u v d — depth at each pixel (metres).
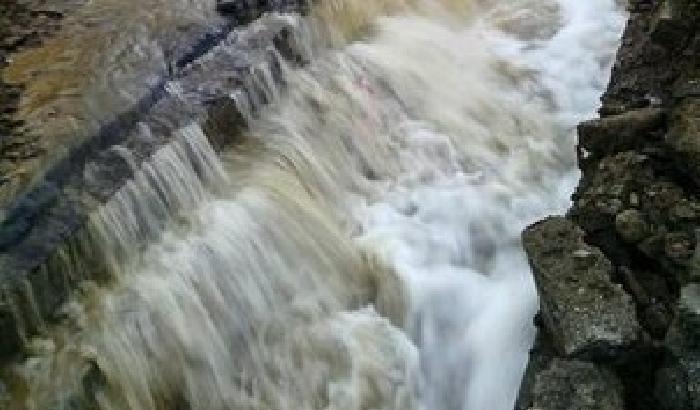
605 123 7.39
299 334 6.54
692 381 5.36
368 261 7.14
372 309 6.89
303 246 6.96
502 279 7.21
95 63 7.72
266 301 6.58
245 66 7.71
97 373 5.57
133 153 6.66
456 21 10.21
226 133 7.33
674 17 8.09
